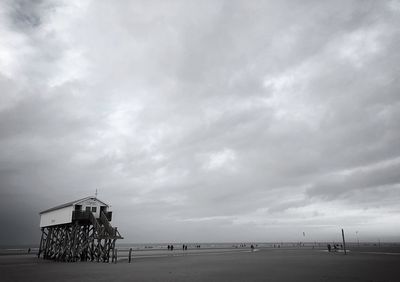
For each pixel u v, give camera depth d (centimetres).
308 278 3036
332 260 5403
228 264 4847
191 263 5072
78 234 5300
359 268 3912
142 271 3703
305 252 9025
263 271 3722
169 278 3084
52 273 3456
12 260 5719
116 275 3288
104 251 5016
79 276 3195
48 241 6341
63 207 5497
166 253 9500
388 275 3180
